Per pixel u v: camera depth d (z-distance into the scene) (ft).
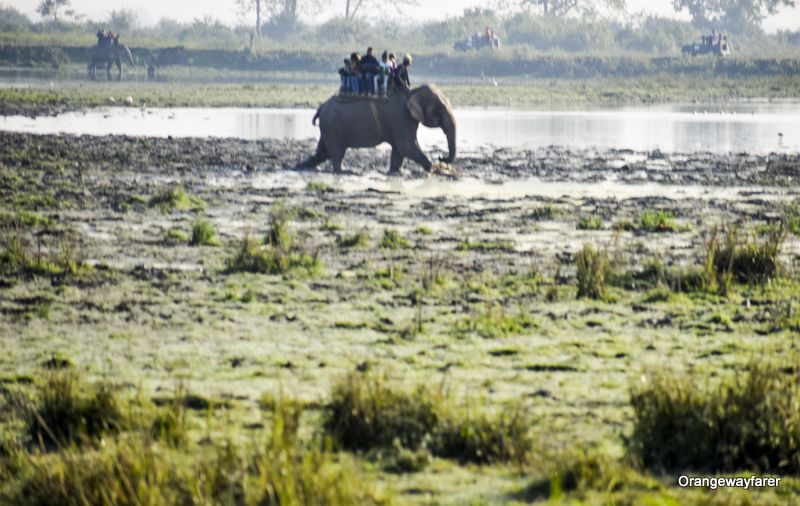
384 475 93.09
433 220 234.79
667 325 146.72
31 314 148.97
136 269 179.01
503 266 185.88
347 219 234.58
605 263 173.99
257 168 327.47
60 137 402.93
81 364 126.31
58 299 157.79
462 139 445.78
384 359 129.08
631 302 159.53
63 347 133.69
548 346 135.54
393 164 321.11
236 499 83.97
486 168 337.52
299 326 144.56
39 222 221.66
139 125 482.69
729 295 164.14
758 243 191.42
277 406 103.24
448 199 267.39
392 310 153.79
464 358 129.90
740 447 96.32
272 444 90.33
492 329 142.10
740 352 132.98
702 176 318.45
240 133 450.30
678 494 88.89
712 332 143.13
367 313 151.94
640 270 180.34
